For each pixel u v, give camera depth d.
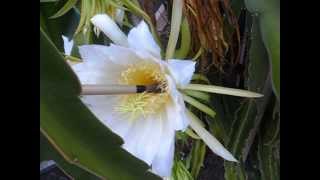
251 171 0.46
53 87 0.26
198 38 0.42
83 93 0.32
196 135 0.40
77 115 0.27
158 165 0.36
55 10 0.43
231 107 0.44
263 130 0.42
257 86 0.38
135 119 0.37
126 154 0.28
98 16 0.37
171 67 0.36
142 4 0.44
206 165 0.52
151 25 0.39
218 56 0.42
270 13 0.33
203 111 0.40
